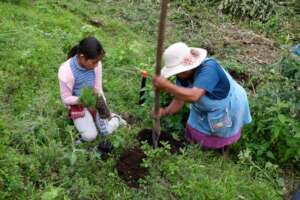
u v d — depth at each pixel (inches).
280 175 92.8
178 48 79.8
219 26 167.9
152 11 166.4
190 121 92.4
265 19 179.5
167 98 97.8
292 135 91.5
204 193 80.0
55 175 78.0
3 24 121.3
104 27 146.3
